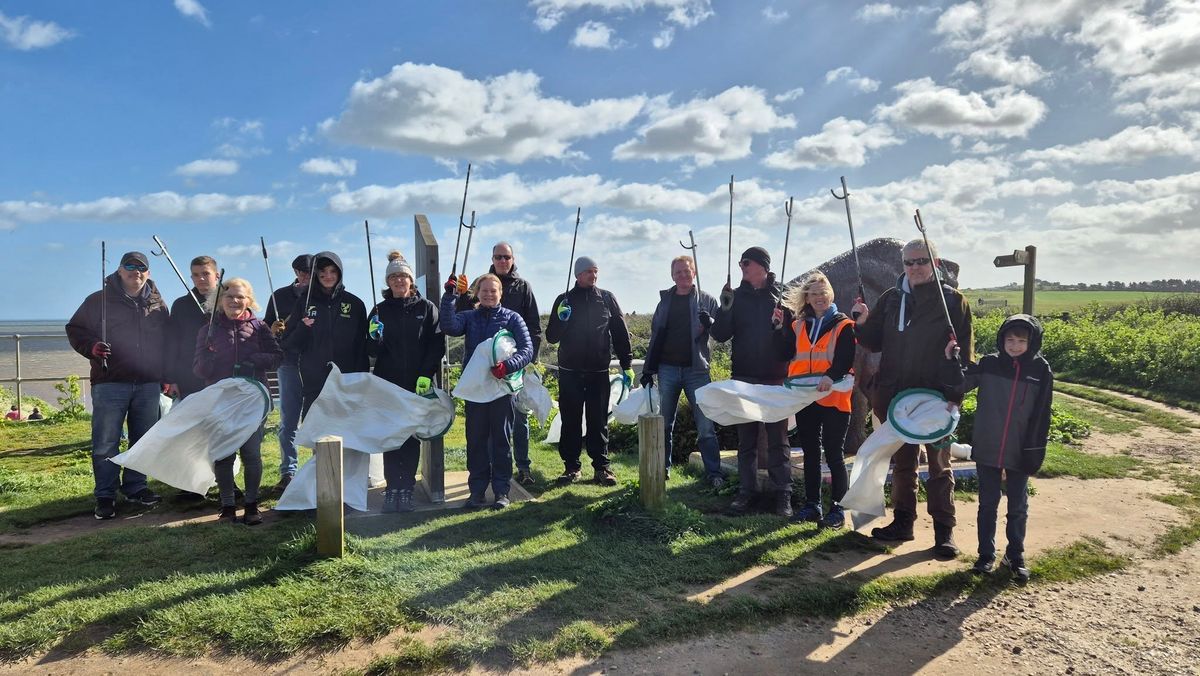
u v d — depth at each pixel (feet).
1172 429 32.60
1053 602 13.48
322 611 11.93
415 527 16.83
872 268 26.45
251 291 18.51
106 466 18.44
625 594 12.95
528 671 10.59
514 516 17.75
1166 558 15.80
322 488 14.01
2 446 28.86
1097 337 55.57
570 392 21.83
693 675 10.59
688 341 21.42
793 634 11.99
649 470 16.75
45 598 12.48
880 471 16.33
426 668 10.60
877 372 16.92
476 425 18.71
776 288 19.12
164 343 20.01
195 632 11.35
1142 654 11.57
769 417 17.43
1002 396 14.58
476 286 19.76
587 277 21.66
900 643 11.79
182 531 16.40
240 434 17.17
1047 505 19.83
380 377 19.06
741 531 16.55
